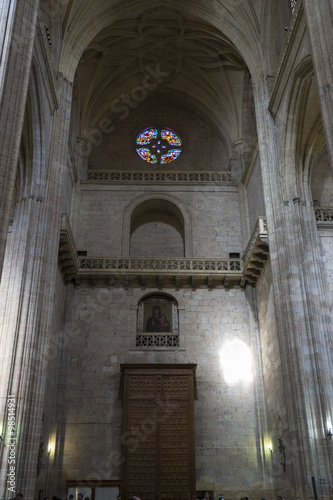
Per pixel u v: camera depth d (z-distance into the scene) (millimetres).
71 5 20516
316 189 22203
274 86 19453
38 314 15406
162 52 28203
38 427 14398
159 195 26844
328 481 14344
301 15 16672
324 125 12031
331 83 12156
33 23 12836
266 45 21766
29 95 15977
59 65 20125
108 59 27609
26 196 16562
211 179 27766
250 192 25375
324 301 16984
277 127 19781
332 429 14977
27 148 16797
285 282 17406
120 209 26500
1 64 11500
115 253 25469
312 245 17875
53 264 16844
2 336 14625
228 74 27906
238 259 24719
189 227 26266
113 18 23219
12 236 16125
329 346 16266
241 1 22234
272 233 18562
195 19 25828
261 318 22953
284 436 18859
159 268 24641
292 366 16234
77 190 26297
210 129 30438
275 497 20188
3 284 15367
